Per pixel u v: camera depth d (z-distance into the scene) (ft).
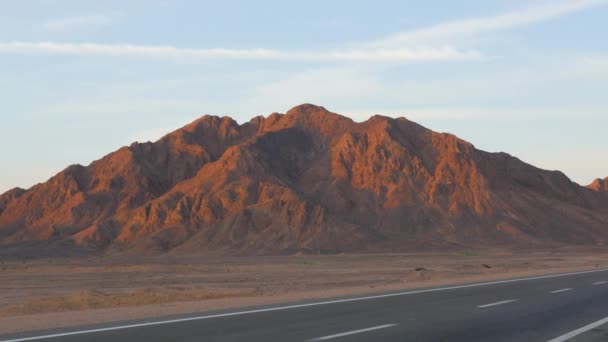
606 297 110.22
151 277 261.24
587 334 66.90
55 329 70.44
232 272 295.89
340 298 109.50
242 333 66.74
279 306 95.14
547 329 70.64
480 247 621.31
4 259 581.94
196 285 201.16
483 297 110.52
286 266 354.13
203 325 72.90
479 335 66.18
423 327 71.87
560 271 212.43
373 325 73.26
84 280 245.65
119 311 91.81
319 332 67.56
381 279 204.74
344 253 590.55
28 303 121.29
